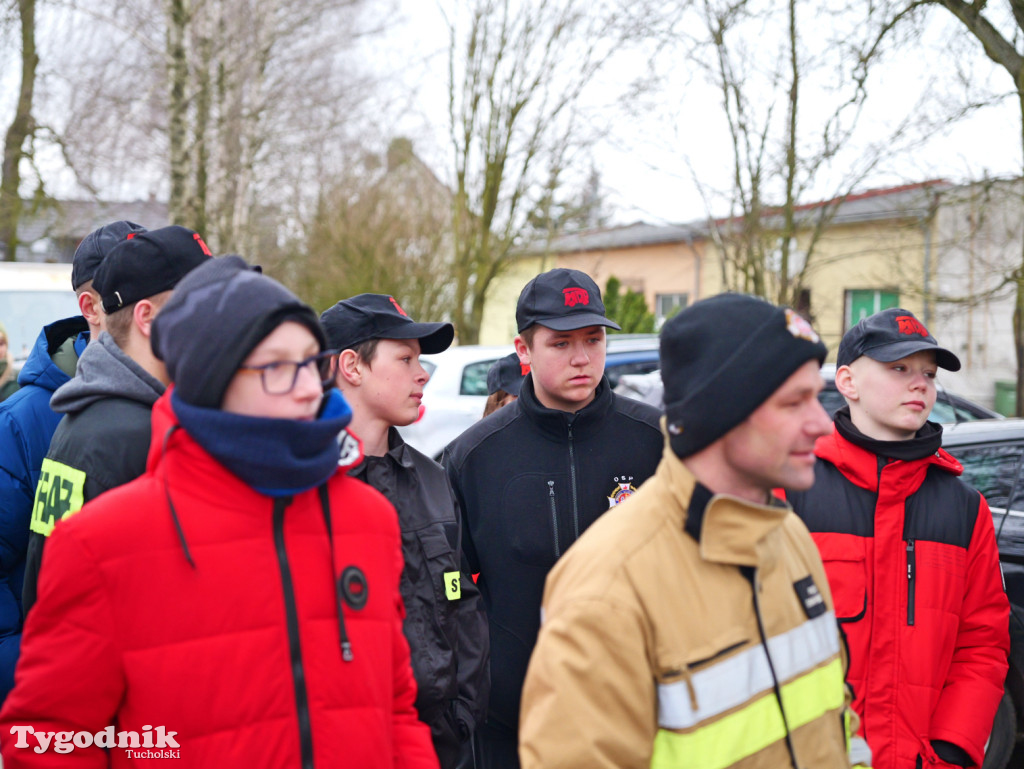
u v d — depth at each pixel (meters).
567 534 2.51
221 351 1.41
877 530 2.20
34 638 1.39
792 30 9.14
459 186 13.98
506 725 2.52
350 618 1.50
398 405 2.39
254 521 1.44
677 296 19.22
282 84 13.70
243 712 1.38
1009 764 3.44
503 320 22.17
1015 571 3.46
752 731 1.34
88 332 2.50
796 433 1.36
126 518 1.39
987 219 8.70
